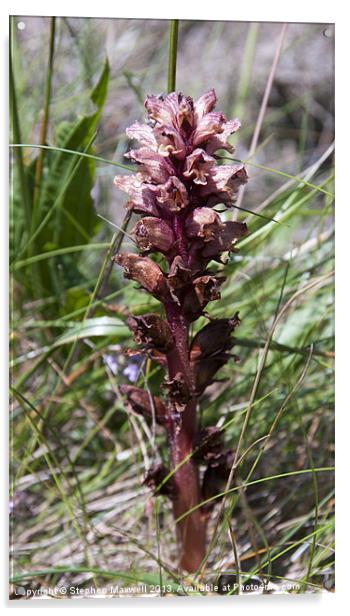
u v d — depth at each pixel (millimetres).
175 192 401
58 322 543
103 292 551
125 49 752
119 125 704
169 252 414
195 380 428
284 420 533
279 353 537
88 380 562
